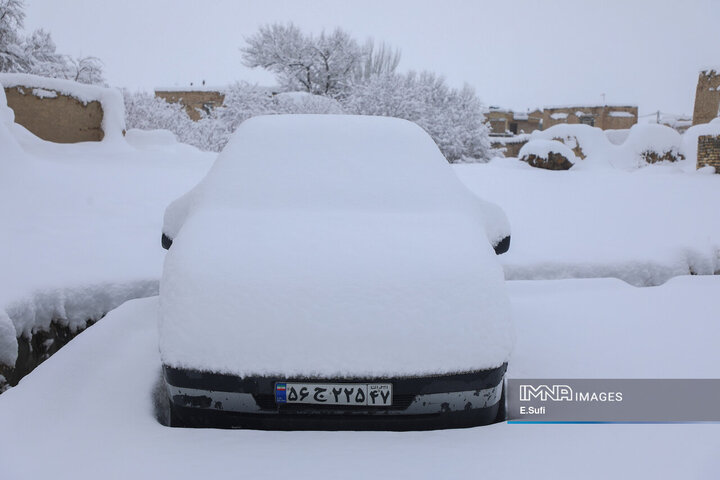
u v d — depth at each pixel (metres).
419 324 2.23
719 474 1.97
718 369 2.92
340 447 2.09
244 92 19.23
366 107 18.73
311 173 3.21
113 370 2.83
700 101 21.44
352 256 2.49
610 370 2.92
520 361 3.02
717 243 5.99
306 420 2.21
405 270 2.41
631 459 2.08
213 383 2.17
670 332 3.43
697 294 4.21
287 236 2.65
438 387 2.19
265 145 3.42
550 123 41.34
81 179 7.64
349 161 3.31
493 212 3.38
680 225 7.00
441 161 3.49
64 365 2.83
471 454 2.07
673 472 1.98
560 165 12.41
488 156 18.81
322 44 27.92
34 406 2.40
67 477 1.89
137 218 6.29
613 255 5.47
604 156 16.25
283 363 2.14
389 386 2.17
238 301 2.26
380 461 2.00
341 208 2.99
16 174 6.81
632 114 38.62
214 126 19.06
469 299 2.34
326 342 2.17
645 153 16.05
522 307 3.93
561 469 1.99
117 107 12.31
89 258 4.61
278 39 28.20
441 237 2.71
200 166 10.73
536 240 6.16
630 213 7.73
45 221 5.73
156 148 13.68
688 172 12.59
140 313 3.67
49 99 11.70
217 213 2.90
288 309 2.24
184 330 2.20
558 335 3.38
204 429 2.23
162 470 1.94
